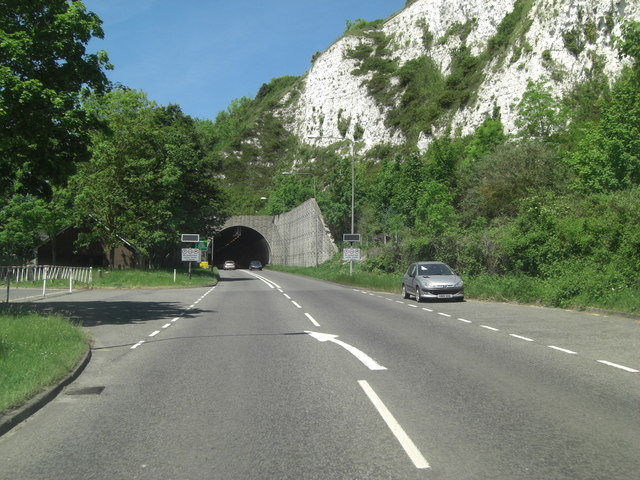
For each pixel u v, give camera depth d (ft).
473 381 25.52
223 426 19.08
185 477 14.62
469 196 130.72
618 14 221.87
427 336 40.65
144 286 116.78
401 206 167.12
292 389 24.43
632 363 29.22
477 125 270.05
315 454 16.16
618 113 90.48
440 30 392.06
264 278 172.96
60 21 52.54
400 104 378.12
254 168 485.56
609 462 15.16
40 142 52.21
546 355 31.96
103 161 136.05
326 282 141.28
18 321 40.98
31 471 15.19
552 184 110.01
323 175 376.27
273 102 545.44
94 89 57.21
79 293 96.32
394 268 122.52
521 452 16.03
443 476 14.37
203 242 161.17
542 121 140.87
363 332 43.32
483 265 91.81
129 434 18.38
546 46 244.22
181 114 181.06
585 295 58.23
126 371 29.22
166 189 146.82
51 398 23.29
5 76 46.91
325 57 456.86
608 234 65.87
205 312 61.67
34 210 148.56
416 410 20.72
